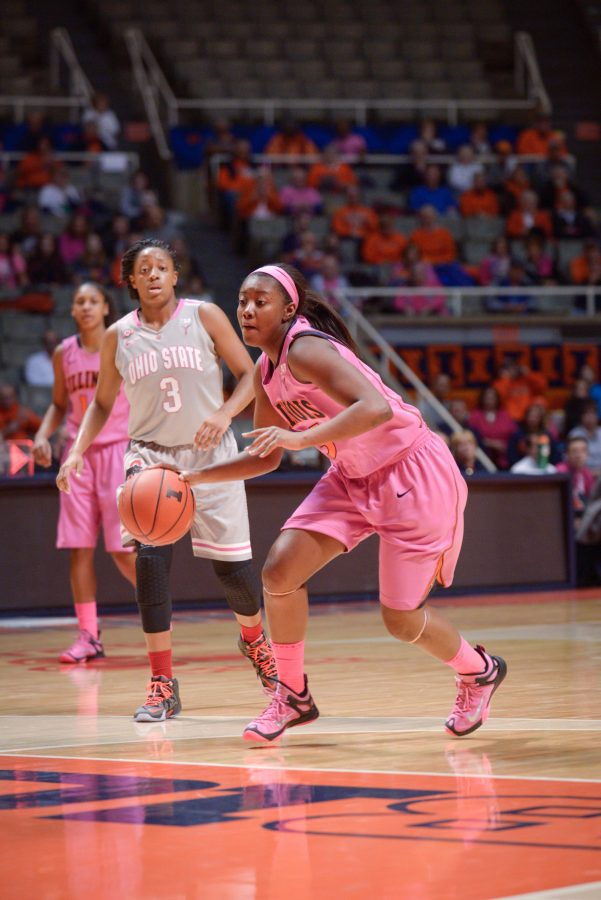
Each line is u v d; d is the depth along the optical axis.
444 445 5.03
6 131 22.52
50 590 12.06
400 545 4.90
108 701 6.46
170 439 6.20
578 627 9.91
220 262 21.14
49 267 18.95
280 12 26.27
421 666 7.64
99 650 8.54
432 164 23.30
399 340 19.11
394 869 3.07
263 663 6.37
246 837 3.42
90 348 8.40
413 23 26.75
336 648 8.80
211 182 22.83
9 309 18.48
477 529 13.59
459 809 3.70
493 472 13.84
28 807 3.85
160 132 23.88
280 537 5.03
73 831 3.53
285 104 24.17
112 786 4.16
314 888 2.94
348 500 5.05
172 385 6.15
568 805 3.72
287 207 21.42
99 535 12.18
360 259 20.55
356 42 25.97
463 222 21.72
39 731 5.47
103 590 12.16
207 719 5.76
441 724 5.41
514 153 24.31
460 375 18.97
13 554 11.93
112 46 25.59
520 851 3.20
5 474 12.09
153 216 20.30
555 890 2.85
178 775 4.34
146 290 6.14
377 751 4.77
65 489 6.48
